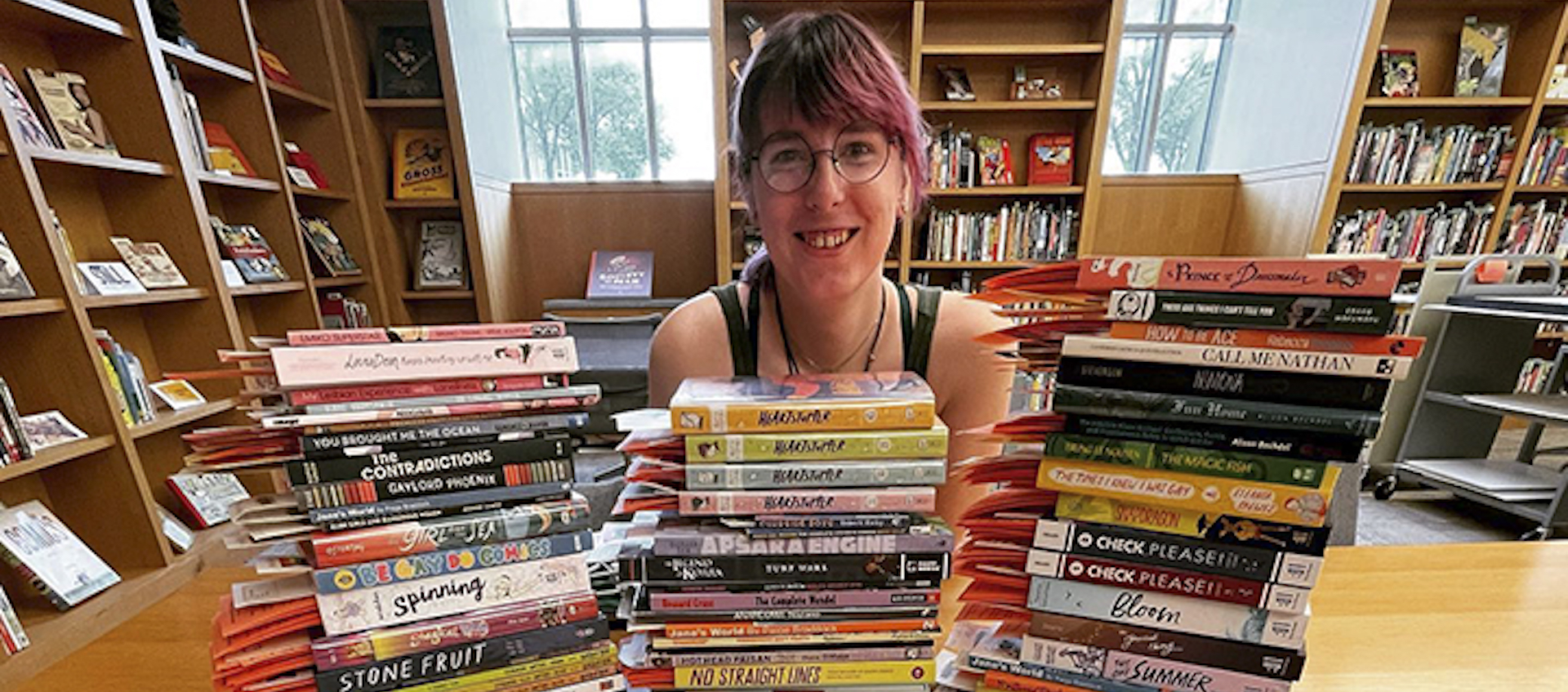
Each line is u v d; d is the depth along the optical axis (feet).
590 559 1.54
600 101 11.27
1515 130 8.66
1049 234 9.49
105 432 4.32
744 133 2.08
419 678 1.39
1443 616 1.97
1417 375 7.55
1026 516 1.44
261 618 1.28
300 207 7.94
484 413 1.39
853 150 1.94
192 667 1.95
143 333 5.48
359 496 1.33
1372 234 9.10
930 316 2.50
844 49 1.92
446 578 1.39
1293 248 9.25
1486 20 8.66
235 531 1.27
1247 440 1.27
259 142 6.54
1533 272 9.18
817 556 1.43
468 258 9.38
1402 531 6.79
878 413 1.38
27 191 3.81
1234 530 1.32
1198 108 11.11
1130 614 1.42
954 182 9.30
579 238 10.60
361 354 1.30
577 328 9.78
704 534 1.41
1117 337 1.31
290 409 1.29
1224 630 1.37
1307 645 1.83
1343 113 8.43
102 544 4.51
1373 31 8.02
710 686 1.49
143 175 5.10
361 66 8.36
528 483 1.45
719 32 8.25
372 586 1.34
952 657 1.63
